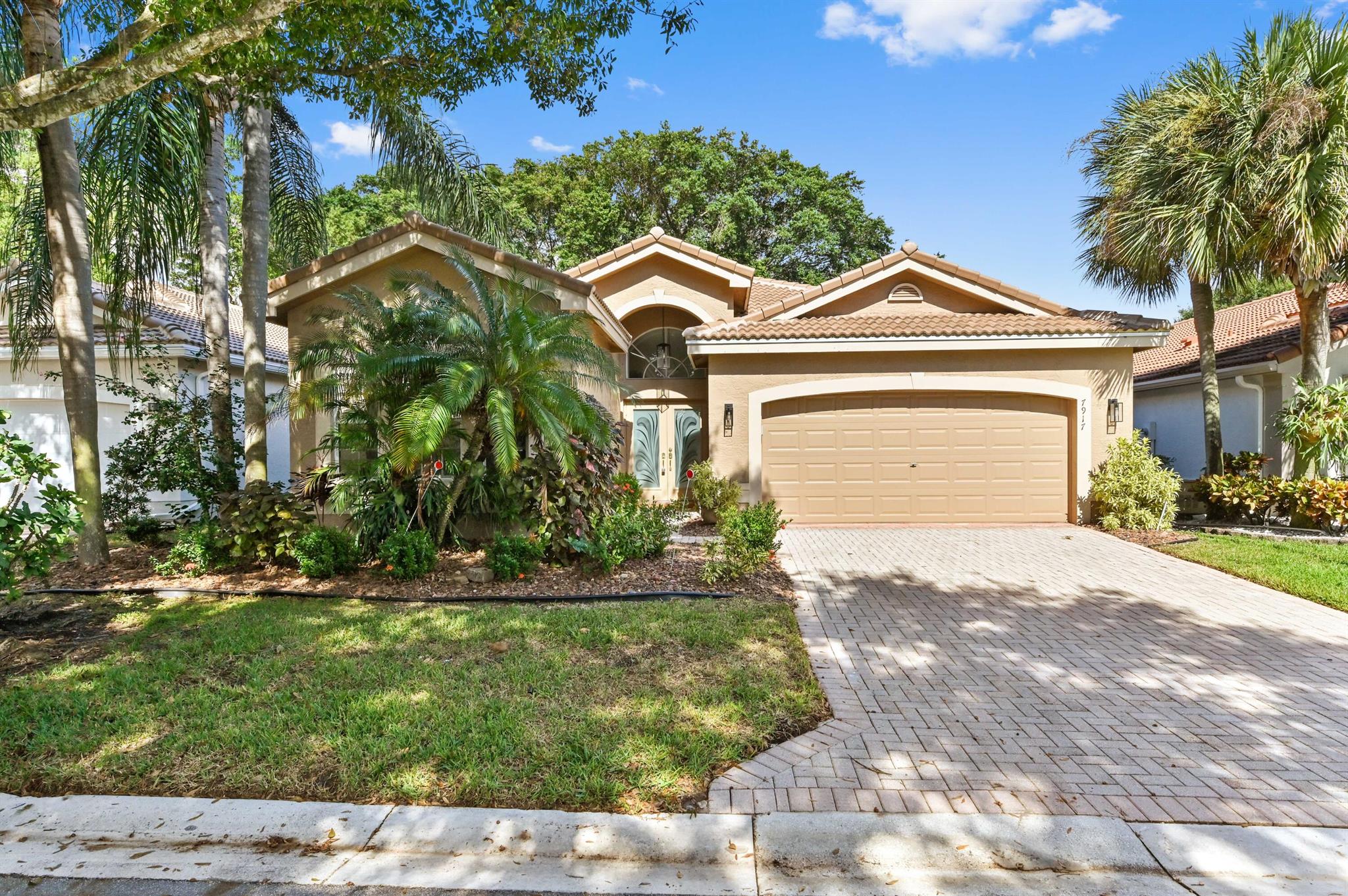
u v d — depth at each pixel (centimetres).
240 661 547
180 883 305
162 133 880
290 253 1285
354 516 883
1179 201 1184
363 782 370
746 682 503
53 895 298
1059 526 1253
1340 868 308
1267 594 793
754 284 2025
